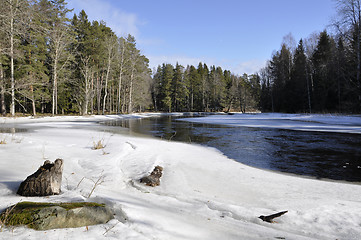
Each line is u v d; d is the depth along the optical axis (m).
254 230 2.76
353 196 4.42
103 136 12.30
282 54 49.09
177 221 2.84
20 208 2.39
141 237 2.16
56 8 28.12
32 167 4.95
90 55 36.44
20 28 20.86
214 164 7.11
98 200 3.17
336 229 2.92
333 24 27.09
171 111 71.19
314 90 39.19
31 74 28.97
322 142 11.83
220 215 3.20
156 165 6.50
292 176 6.02
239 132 16.98
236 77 97.44
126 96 51.25
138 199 3.73
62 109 39.50
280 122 26.23
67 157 6.47
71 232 2.15
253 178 5.67
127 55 41.09
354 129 17.27
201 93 77.00
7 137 9.58
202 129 19.33
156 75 73.56
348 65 29.77
